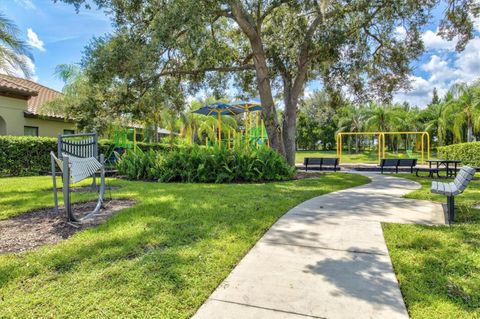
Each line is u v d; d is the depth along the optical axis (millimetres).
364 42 13375
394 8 11859
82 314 2254
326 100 19656
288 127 14000
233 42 15938
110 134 16469
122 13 11688
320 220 4793
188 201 6098
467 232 4090
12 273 2873
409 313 2281
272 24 14055
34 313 2264
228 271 2971
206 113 16172
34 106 16516
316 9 11938
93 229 4207
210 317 2236
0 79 14664
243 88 16922
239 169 9906
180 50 11758
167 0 10766
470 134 29500
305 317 2223
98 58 10992
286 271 2977
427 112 41031
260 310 2316
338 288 2637
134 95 12648
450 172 13539
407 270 2969
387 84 15211
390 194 7273
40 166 13266
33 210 5453
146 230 4141
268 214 5066
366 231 4203
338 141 21641
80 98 12945
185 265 3059
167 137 29375
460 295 2508
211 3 11000
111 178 10953
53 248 3494
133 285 2666
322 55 12844
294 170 11367
